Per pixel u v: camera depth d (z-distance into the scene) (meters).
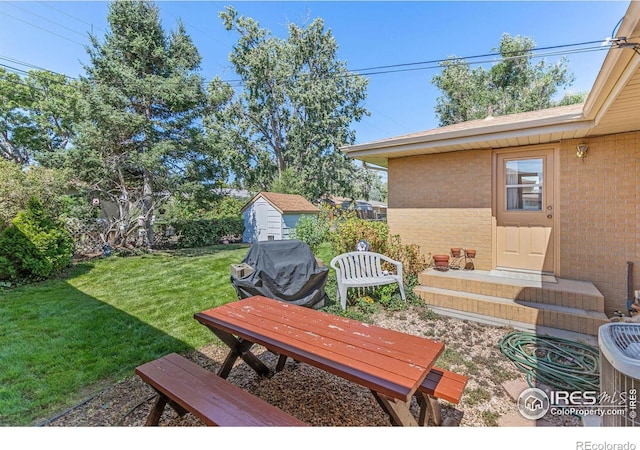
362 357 1.75
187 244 11.57
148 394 2.50
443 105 20.17
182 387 1.89
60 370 2.85
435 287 4.81
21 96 14.38
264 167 20.05
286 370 2.85
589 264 4.32
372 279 4.60
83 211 9.09
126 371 2.87
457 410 2.28
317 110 18.81
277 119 20.16
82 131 8.72
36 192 7.15
